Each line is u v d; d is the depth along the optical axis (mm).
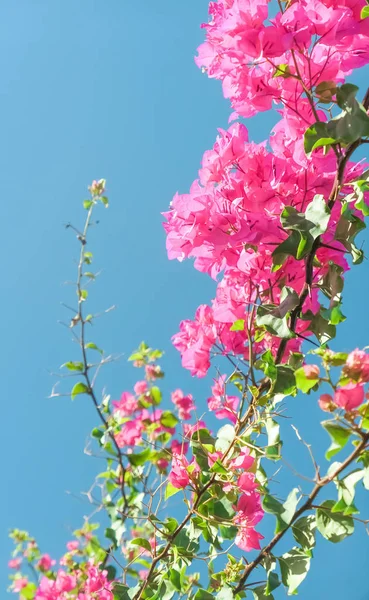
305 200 1539
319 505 1498
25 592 2643
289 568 1562
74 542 2361
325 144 1450
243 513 1669
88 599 1884
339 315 1549
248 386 1604
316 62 1512
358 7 1465
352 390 1355
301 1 1474
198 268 1615
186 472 1691
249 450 1674
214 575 1697
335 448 1366
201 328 1702
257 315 1541
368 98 1490
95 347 2447
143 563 2027
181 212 1521
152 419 2471
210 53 1592
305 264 1510
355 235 1529
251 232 1502
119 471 2318
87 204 2680
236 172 1545
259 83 1521
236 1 1459
